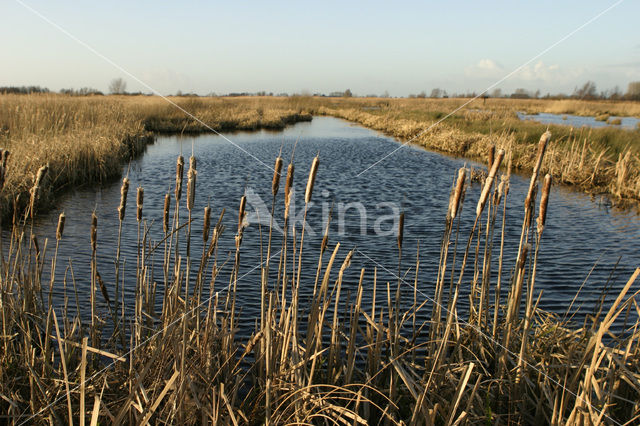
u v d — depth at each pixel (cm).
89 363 368
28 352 339
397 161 2081
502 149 297
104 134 1811
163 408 297
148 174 1623
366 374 338
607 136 1916
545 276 698
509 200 1294
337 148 2555
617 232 970
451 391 330
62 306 521
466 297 597
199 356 335
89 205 1122
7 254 672
